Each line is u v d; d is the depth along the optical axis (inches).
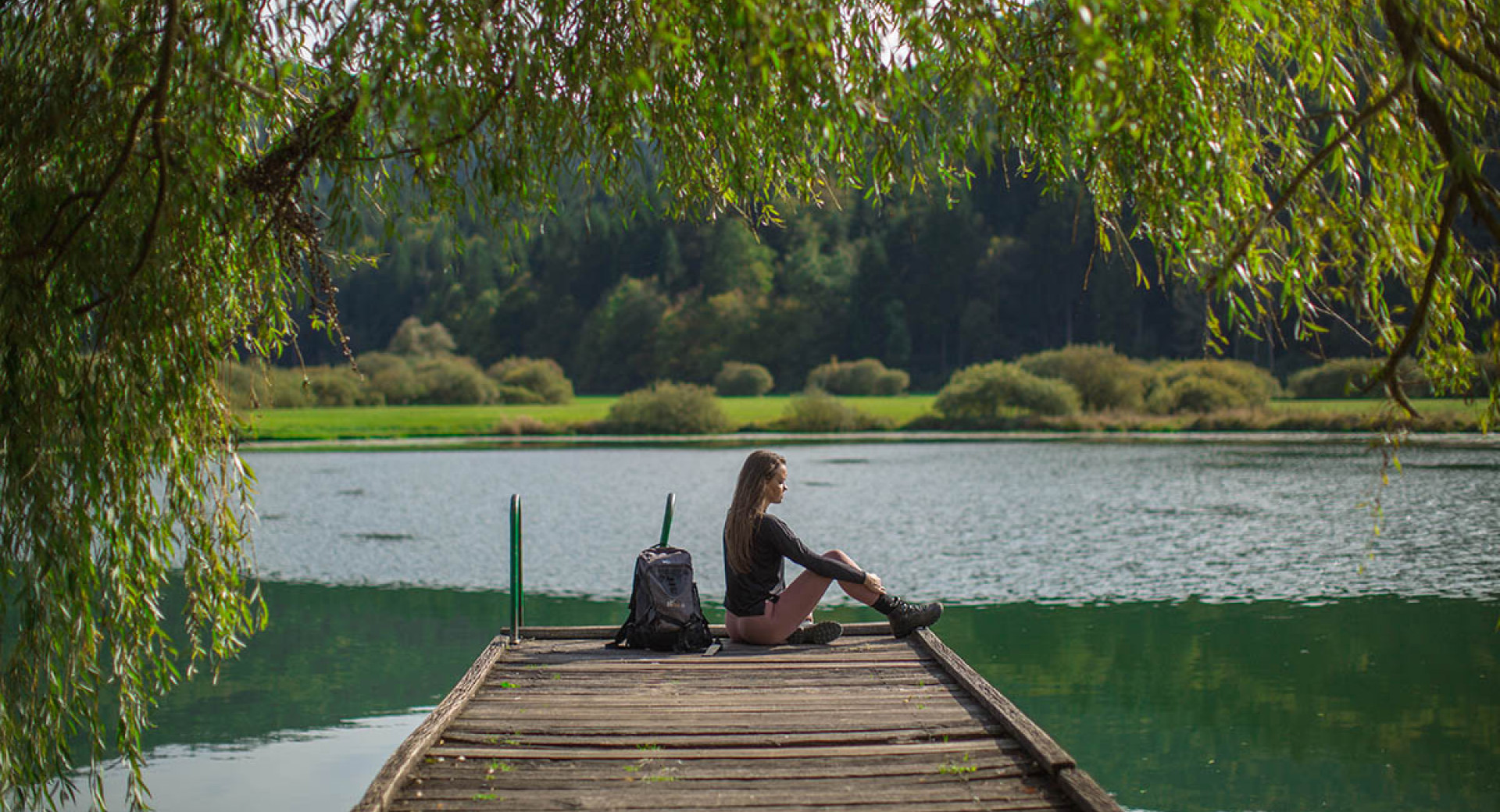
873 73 205.6
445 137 194.1
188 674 245.8
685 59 225.5
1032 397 2117.4
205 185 209.8
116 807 293.1
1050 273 4399.6
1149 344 3961.6
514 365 3476.9
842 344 4530.0
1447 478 1050.7
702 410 2230.6
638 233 5344.5
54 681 224.1
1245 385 2078.0
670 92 229.9
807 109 183.5
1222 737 335.0
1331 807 278.2
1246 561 649.0
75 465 217.2
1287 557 658.8
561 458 1648.6
